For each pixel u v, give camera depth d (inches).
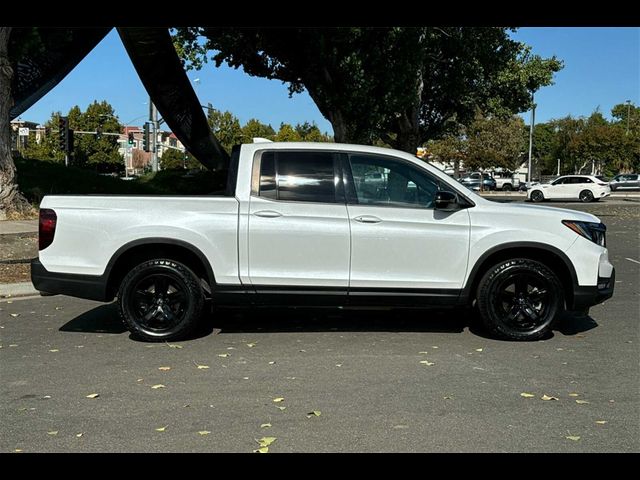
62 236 245.4
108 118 2591.0
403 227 243.8
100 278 245.0
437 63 1204.5
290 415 171.8
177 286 249.0
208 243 243.6
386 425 164.9
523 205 259.9
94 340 253.3
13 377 205.2
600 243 252.2
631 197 1685.5
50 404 180.5
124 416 171.3
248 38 794.8
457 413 173.3
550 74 1259.8
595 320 286.8
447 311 309.0
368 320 289.4
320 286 244.4
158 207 246.2
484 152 2230.6
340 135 810.2
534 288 249.4
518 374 208.1
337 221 243.3
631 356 229.5
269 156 249.8
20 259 420.5
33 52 693.9
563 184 1480.1
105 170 2632.9
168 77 878.4
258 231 243.0
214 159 1091.9
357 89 752.3
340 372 209.9
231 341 251.3
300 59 788.6
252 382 199.8
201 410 175.6
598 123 2807.6
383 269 244.5
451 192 248.8
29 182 766.5
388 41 761.0
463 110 1353.3
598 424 165.9
